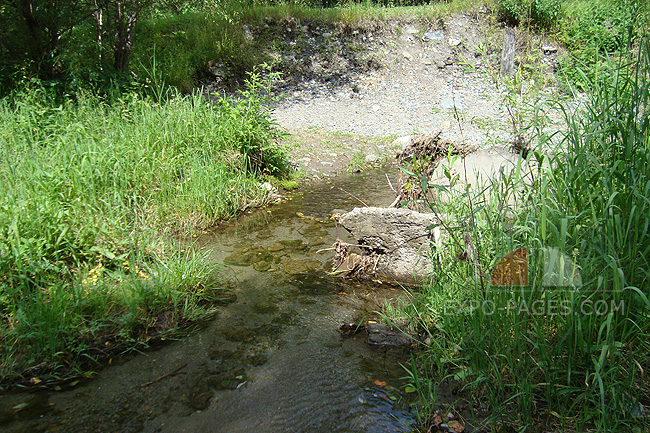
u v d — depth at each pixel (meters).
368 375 3.16
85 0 8.72
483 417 2.73
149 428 2.70
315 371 3.20
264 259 4.98
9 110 6.92
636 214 2.68
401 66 13.62
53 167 5.19
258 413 2.82
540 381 2.88
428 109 11.58
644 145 2.92
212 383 3.09
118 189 5.49
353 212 4.58
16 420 2.76
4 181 4.79
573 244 2.82
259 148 7.38
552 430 2.57
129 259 4.44
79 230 4.39
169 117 6.90
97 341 3.47
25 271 3.63
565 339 2.81
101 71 8.53
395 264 4.51
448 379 3.08
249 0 15.02
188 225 5.70
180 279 4.11
